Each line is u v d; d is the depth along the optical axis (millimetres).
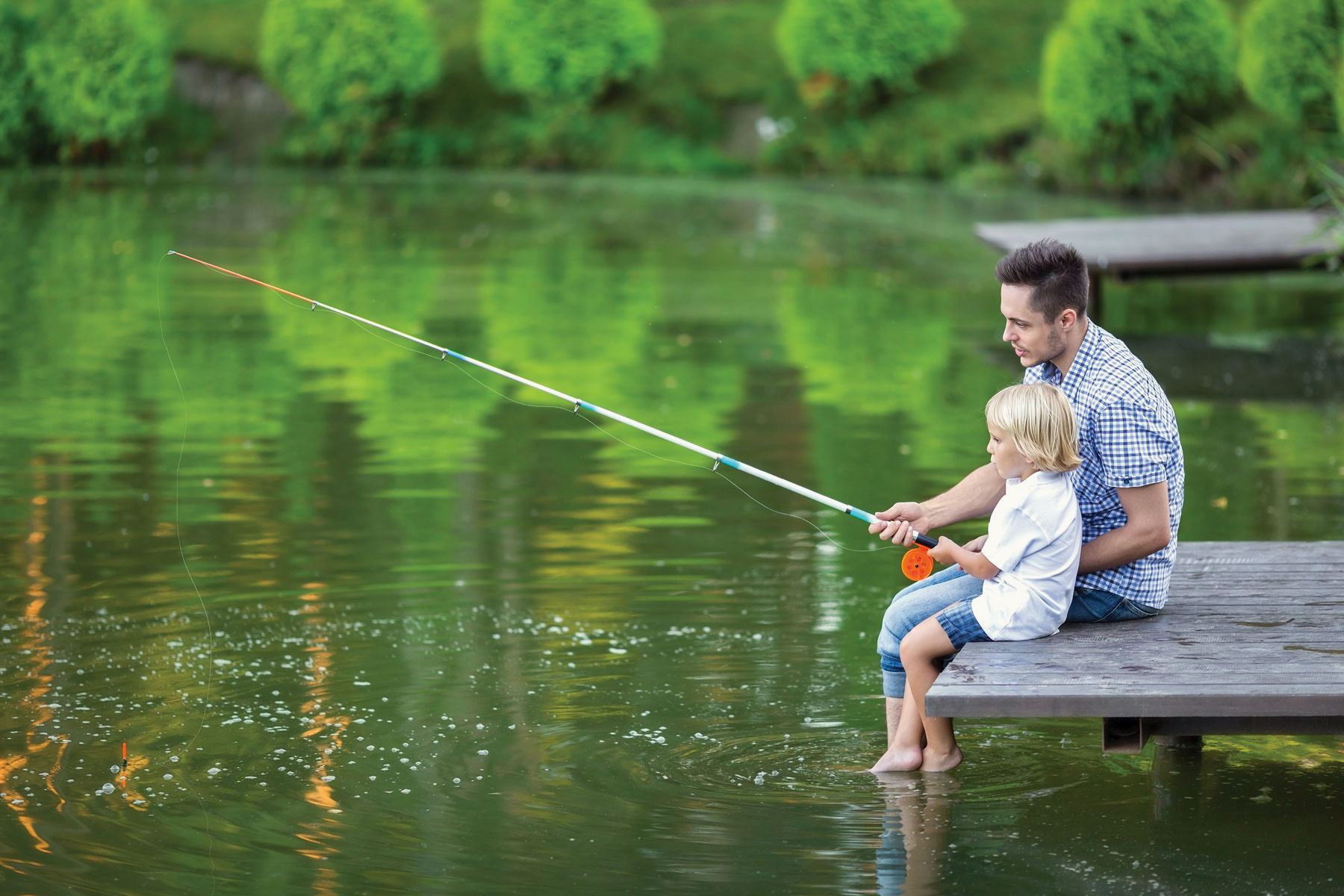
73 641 8789
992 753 7293
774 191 37375
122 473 12977
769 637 8930
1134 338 20203
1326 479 12891
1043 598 6875
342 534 11156
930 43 40250
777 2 46969
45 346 19078
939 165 38938
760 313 22250
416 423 15062
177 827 6410
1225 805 6656
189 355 18609
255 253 27562
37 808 6598
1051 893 5820
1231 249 19906
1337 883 5902
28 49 42344
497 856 6125
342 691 8031
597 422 15234
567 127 42750
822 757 7215
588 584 9977
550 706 7840
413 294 23469
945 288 24719
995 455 7020
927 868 6016
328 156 43344
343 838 6301
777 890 5824
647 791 6777
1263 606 7422
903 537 7430
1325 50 32250
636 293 23891
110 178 39719
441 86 44844
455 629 9055
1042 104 36688
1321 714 6082
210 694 7980
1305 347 19438
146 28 42469
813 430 14906
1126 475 6859
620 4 42344
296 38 42750
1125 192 34875
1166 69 33906
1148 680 6305
